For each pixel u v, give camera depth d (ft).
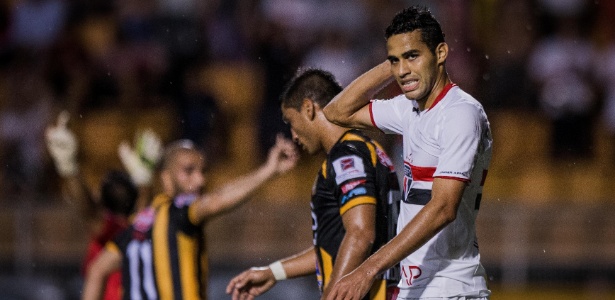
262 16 141.28
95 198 86.38
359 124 56.29
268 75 134.51
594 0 148.66
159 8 141.59
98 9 146.00
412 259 52.70
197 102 131.54
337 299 47.65
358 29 142.20
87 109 134.51
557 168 134.31
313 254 63.00
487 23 141.49
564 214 126.82
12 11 146.20
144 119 132.36
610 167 135.54
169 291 71.97
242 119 132.67
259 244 125.08
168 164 74.95
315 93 59.98
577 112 135.85
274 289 111.65
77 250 124.88
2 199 129.59
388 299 56.75
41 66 139.33
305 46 138.51
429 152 51.08
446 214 48.26
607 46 145.28
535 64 140.46
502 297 124.57
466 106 50.08
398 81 50.57
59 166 85.46
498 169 133.08
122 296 73.36
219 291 116.16
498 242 125.70
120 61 135.33
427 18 49.93
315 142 60.44
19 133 132.98
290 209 126.52
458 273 52.29
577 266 126.11
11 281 118.11
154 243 72.43
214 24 140.36
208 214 71.15
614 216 127.95
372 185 56.95
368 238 55.36
